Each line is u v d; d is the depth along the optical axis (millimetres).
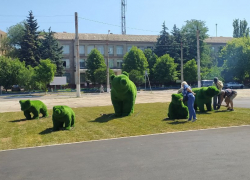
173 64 56688
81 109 16656
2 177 5090
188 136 7867
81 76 65250
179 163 5438
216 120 10289
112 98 12703
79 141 7852
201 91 12711
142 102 20234
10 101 27812
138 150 6559
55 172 5238
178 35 62031
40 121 12188
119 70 65750
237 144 6758
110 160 5848
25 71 46031
